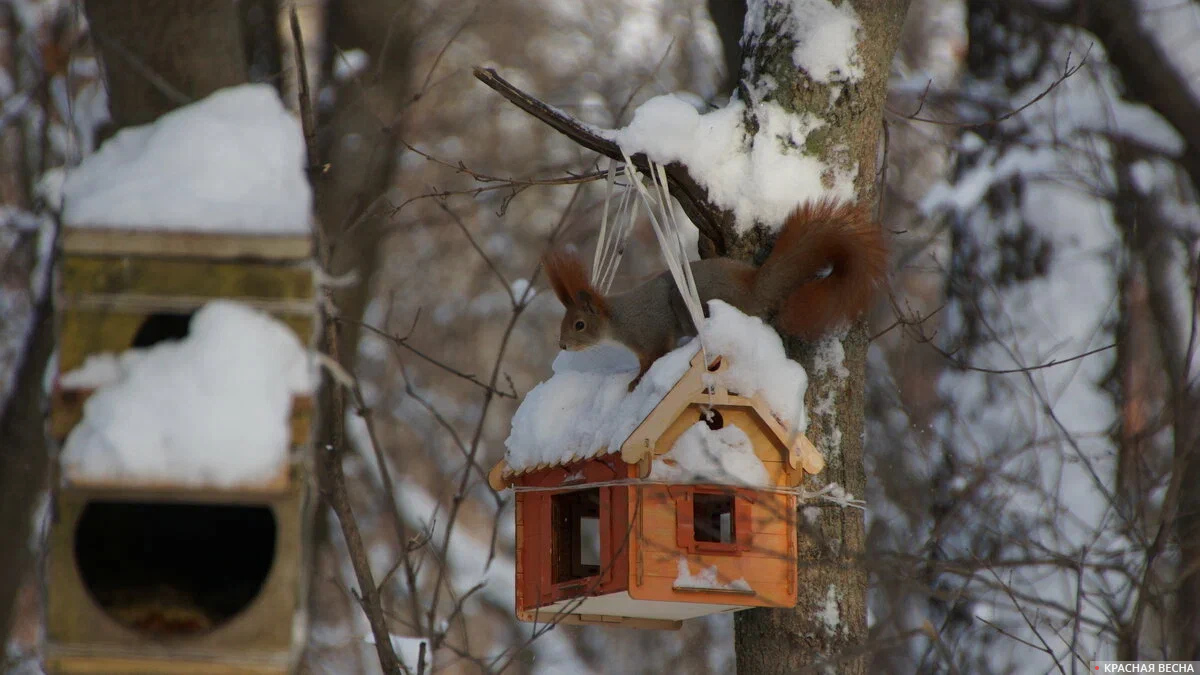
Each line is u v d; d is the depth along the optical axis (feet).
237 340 17.13
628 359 30.55
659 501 24.13
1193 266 35.19
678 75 72.33
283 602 17.03
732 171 27.45
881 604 36.88
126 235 17.24
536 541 26.94
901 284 53.98
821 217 26.50
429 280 82.07
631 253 67.41
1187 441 29.07
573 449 25.63
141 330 19.89
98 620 16.94
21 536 34.47
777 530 24.71
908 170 57.98
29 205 45.06
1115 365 40.98
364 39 54.85
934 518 33.94
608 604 25.36
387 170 54.44
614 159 27.17
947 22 68.28
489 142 79.00
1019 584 31.45
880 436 43.11
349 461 67.15
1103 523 29.27
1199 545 30.45
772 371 24.61
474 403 80.94
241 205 17.58
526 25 77.30
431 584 63.16
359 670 54.60
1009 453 34.73
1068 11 45.75
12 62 46.29
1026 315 42.50
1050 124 43.68
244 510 20.39
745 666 27.35
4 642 35.29
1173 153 45.83
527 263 79.82
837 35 27.89
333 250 26.89
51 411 17.10
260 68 53.57
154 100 22.84
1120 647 29.53
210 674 16.97
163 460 16.48
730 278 26.58
